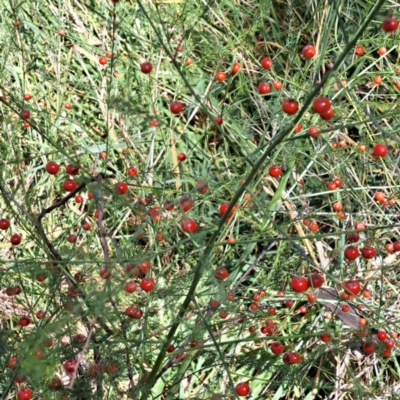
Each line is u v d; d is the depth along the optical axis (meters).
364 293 0.67
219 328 0.71
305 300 0.74
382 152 0.57
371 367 0.71
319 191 0.80
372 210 0.78
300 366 0.64
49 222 0.77
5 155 0.69
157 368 0.60
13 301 0.73
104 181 0.66
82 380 0.61
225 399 0.65
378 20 0.82
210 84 0.77
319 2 0.81
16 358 0.59
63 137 0.81
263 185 0.78
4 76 0.80
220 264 0.70
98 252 0.76
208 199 0.72
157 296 0.65
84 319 0.61
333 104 0.80
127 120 0.76
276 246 0.77
